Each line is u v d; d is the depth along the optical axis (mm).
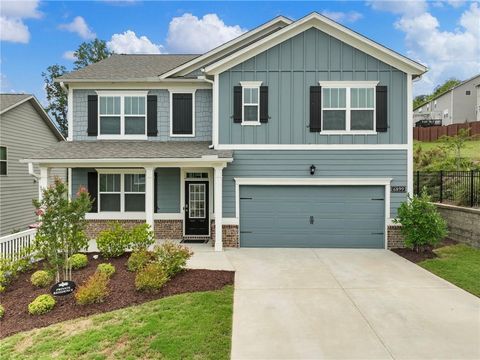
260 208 11766
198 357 4852
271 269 9062
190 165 11125
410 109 11438
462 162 16891
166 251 8133
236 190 11672
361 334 5527
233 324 5867
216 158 10680
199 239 12797
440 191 12883
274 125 11594
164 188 13078
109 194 13258
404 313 6309
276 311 6395
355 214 11641
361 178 11516
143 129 13242
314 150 11570
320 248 11609
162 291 7180
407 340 5332
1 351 5195
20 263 8039
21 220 17844
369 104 11523
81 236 7879
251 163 11648
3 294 7250
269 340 5340
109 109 13219
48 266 8578
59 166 11203
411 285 7816
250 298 7023
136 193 13250
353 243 11664
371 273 8742
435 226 10047
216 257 10297
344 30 11266
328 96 11578
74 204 7617
